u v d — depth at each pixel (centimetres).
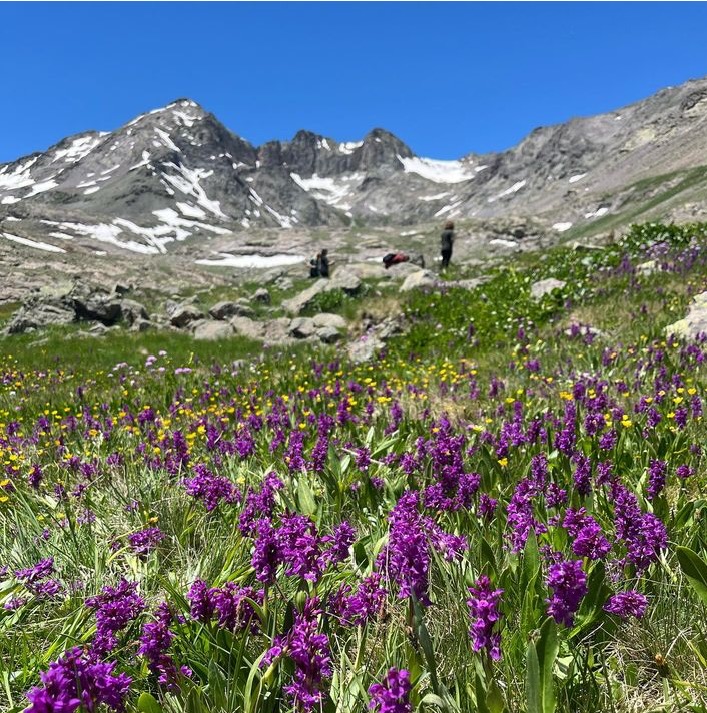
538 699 192
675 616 261
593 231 12356
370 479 409
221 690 217
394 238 15962
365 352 1401
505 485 407
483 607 202
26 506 422
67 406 913
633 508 280
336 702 213
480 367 970
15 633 283
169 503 411
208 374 1256
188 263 11556
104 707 203
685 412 481
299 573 248
